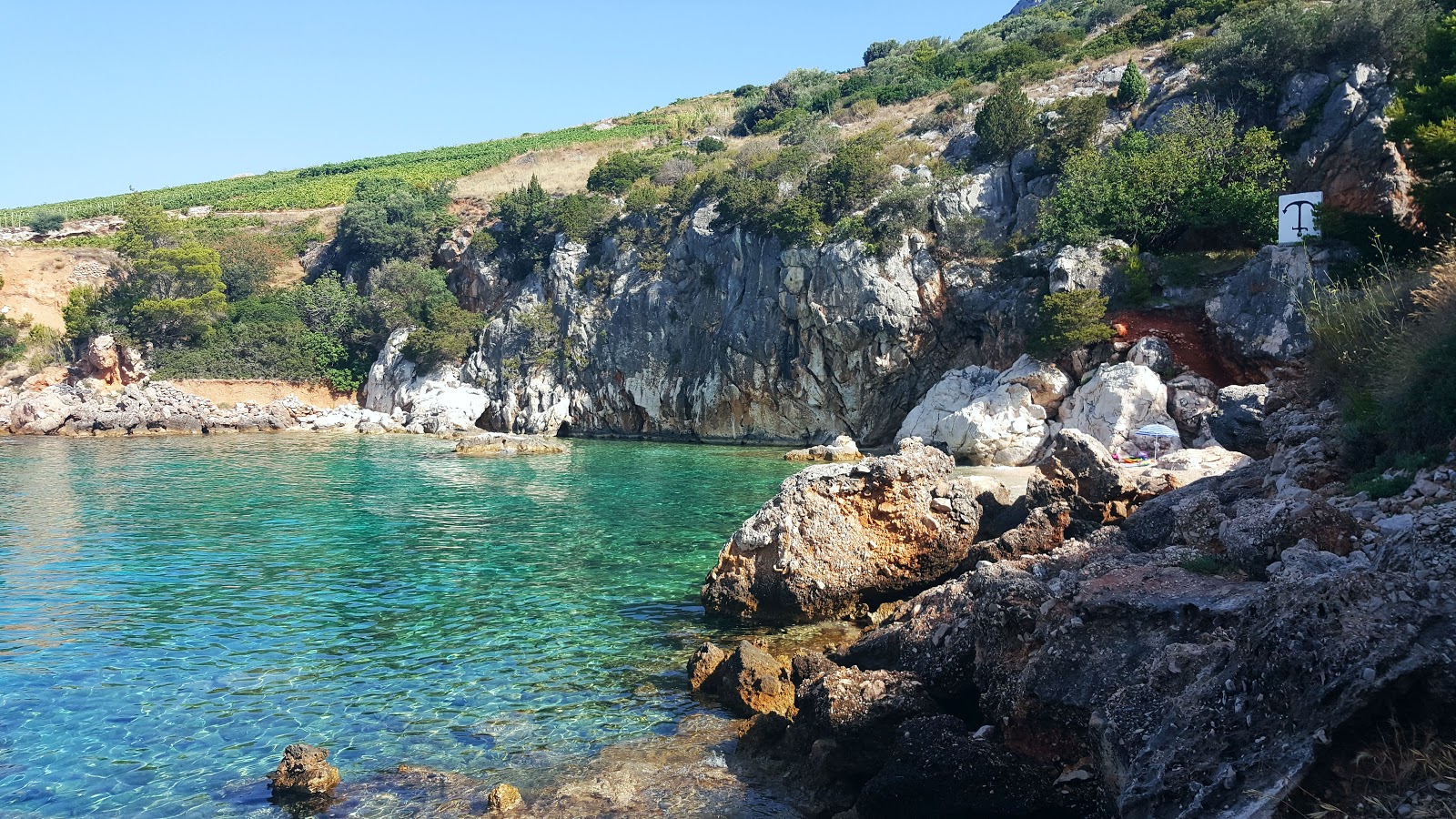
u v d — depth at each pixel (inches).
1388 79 1660.9
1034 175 1983.3
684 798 376.5
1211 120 1782.7
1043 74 2514.8
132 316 2723.9
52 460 1656.0
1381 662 229.5
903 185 2028.8
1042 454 1530.5
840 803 371.2
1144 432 1341.0
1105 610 369.1
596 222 2640.3
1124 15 2945.4
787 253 2047.2
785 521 650.2
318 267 3366.1
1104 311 1552.7
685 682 514.6
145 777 389.7
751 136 3476.9
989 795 326.6
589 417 2513.5
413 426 2491.4
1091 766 329.7
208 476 1427.2
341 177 4372.5
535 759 412.5
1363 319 672.4
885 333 1924.2
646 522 1007.0
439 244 3184.1
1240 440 1029.2
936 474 690.2
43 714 453.4
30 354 2662.4
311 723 448.1
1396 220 1397.6
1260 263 1417.3
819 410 2084.2
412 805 367.9
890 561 652.1
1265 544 405.7
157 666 525.7
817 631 617.0
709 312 2269.9
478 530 963.3
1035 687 355.9
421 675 518.0
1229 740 246.5
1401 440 517.0
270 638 580.7
